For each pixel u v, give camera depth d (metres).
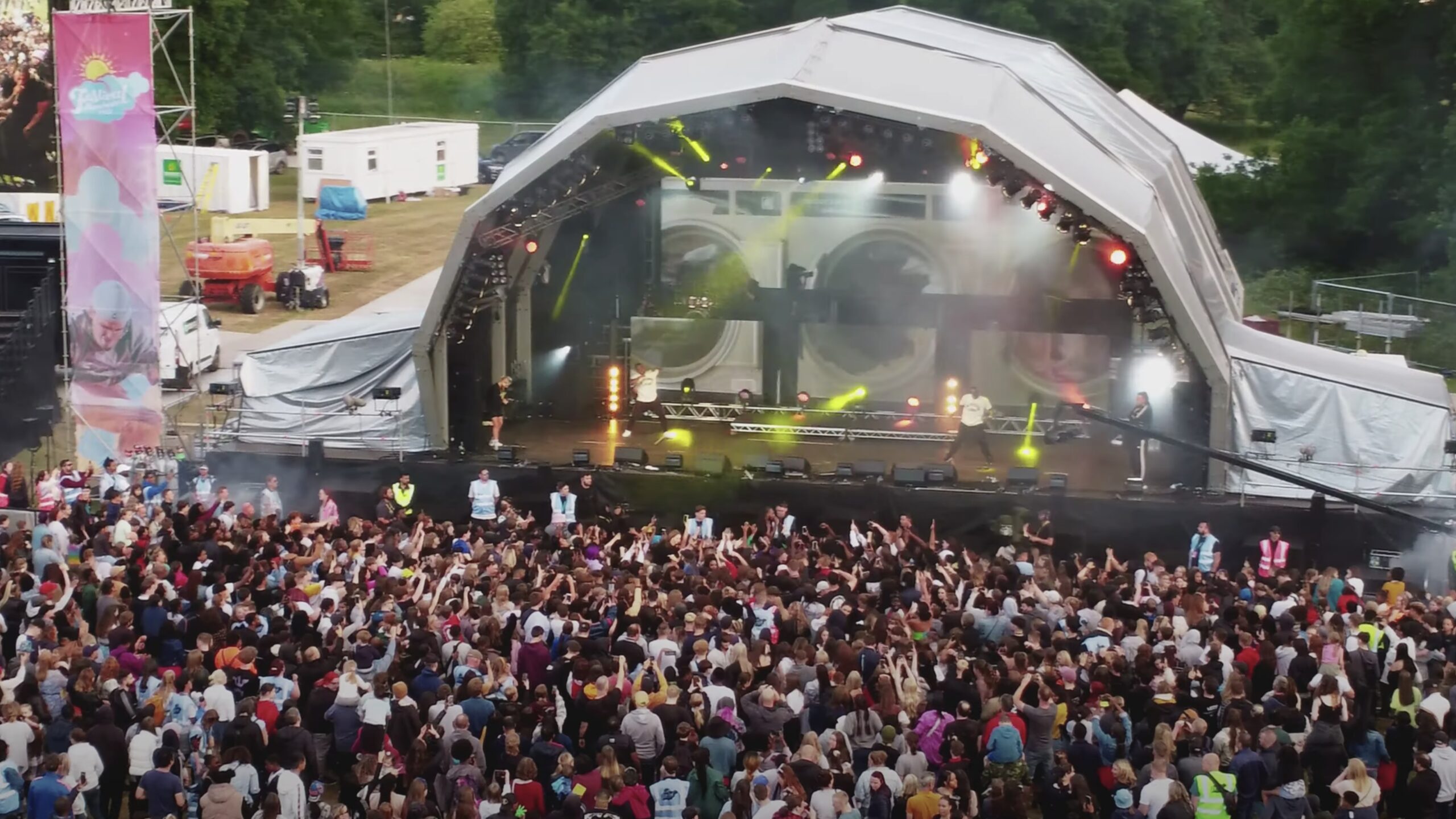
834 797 13.20
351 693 15.62
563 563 20.75
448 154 63.97
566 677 16.23
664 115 25.16
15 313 32.88
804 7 64.88
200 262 42.12
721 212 30.31
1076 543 25.59
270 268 44.00
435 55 89.56
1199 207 37.31
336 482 27.52
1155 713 15.60
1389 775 16.42
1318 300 44.94
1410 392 27.48
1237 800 14.47
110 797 15.52
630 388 31.22
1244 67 75.31
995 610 17.94
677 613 17.47
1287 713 15.48
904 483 26.05
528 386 31.09
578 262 30.84
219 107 66.94
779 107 26.14
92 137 26.67
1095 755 14.95
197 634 17.11
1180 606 18.95
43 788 13.84
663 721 15.05
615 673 15.85
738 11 67.75
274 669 15.79
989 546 25.77
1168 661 16.45
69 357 29.56
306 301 43.16
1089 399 29.75
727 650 16.47
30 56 36.31
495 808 13.52
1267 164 55.66
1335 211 52.12
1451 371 35.44
